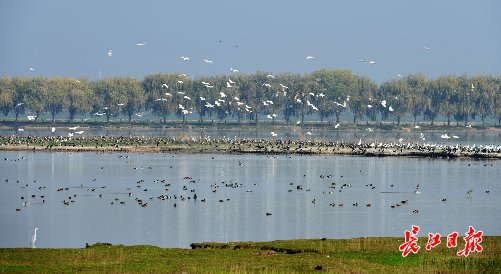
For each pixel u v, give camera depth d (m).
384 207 127.81
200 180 163.25
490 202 135.00
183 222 111.38
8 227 106.50
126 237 100.31
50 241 97.44
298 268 69.06
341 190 149.38
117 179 162.88
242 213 119.69
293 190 148.62
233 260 72.88
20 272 66.50
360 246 80.12
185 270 68.00
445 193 146.62
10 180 159.00
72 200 131.12
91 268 68.31
